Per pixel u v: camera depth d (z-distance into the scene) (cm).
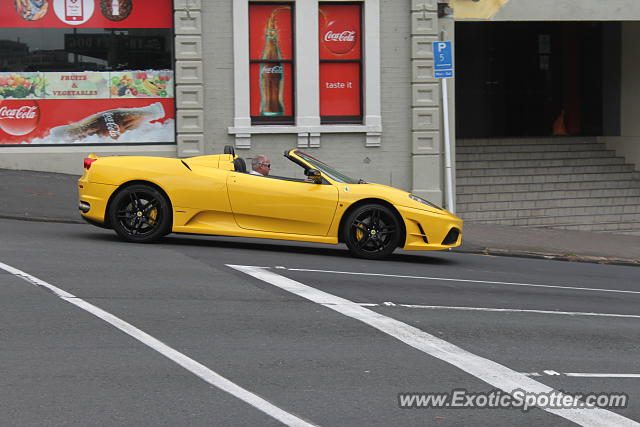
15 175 1884
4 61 1922
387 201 1305
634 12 2102
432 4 2008
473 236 1784
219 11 1953
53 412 600
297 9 1975
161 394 645
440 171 2048
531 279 1281
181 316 874
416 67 2016
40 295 926
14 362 705
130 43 1962
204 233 1286
